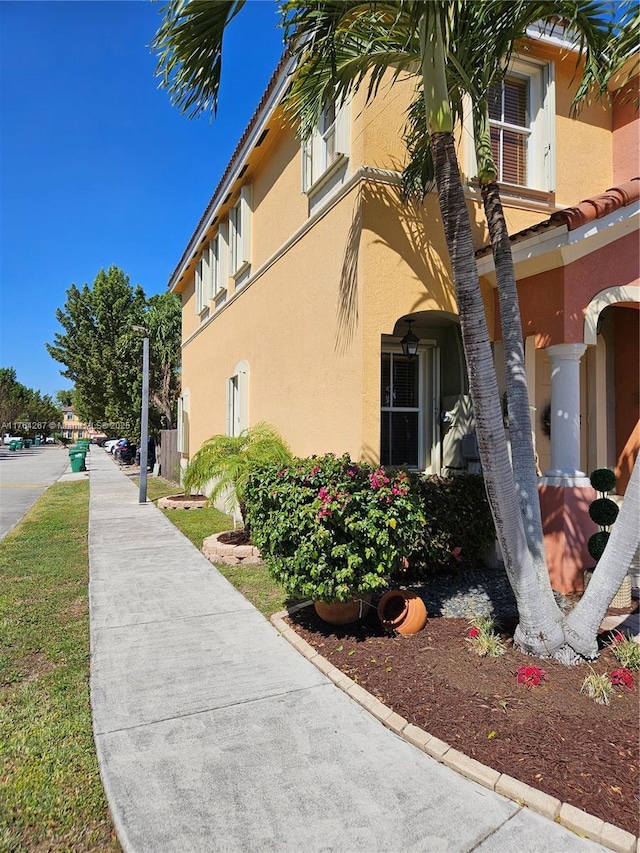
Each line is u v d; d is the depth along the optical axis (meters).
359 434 6.04
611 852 2.27
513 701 3.42
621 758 2.83
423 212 6.43
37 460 39.50
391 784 2.72
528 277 6.30
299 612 5.26
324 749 3.03
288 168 8.55
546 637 4.04
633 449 7.67
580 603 4.08
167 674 4.00
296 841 2.34
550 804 2.50
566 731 3.08
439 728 3.17
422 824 2.44
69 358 29.22
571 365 5.94
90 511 12.30
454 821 2.45
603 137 7.91
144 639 4.69
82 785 2.78
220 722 3.32
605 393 7.92
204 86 4.11
